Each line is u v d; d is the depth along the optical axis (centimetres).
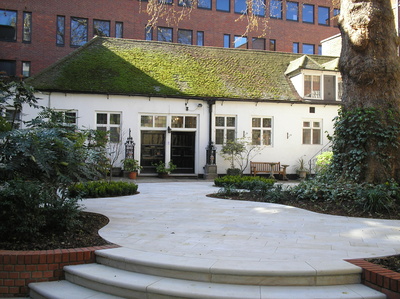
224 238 535
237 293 363
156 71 1927
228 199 976
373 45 881
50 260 439
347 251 467
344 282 391
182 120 1850
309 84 2009
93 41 2017
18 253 439
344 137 913
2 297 429
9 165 538
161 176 1781
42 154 537
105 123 1747
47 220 543
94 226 606
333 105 2012
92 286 412
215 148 1833
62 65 1805
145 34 2859
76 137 636
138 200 952
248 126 1908
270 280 384
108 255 444
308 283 385
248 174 1908
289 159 1953
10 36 2589
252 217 705
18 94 662
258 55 2256
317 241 520
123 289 390
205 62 2097
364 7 877
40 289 414
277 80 2078
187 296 363
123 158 1756
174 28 2916
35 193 521
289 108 1961
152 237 537
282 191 991
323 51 2614
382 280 367
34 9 2620
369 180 849
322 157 1727
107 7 2773
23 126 1611
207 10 3003
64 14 2688
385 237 545
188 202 914
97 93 1702
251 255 446
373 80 877
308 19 3272
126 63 1922
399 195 777
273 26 3156
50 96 1659
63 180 573
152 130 1822
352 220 676
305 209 802
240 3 3111
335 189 831
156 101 1798
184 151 1875
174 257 432
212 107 1864
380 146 843
